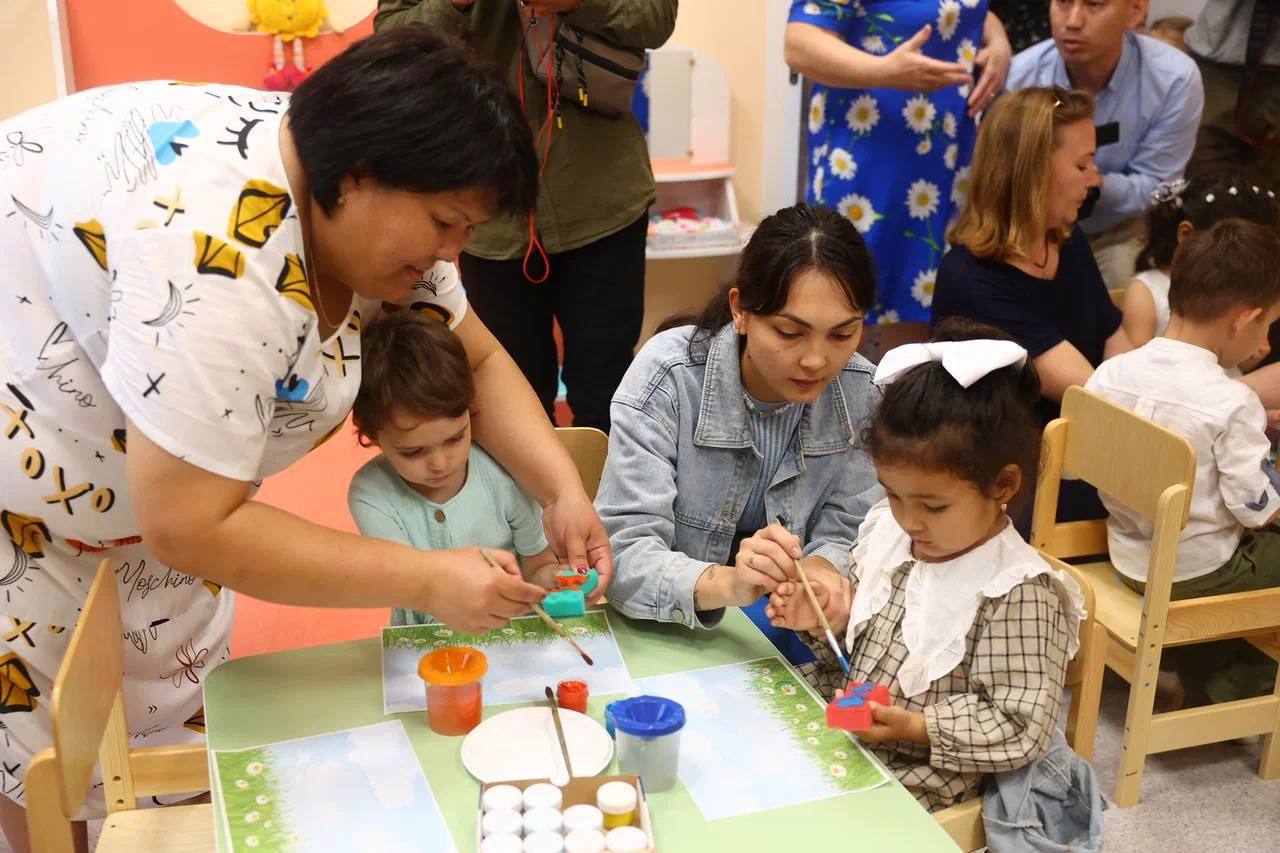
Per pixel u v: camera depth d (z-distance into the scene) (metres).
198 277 0.97
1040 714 1.17
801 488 1.51
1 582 1.24
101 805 1.43
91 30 3.35
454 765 1.07
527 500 1.58
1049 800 1.23
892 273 2.65
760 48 3.57
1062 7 2.63
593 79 2.17
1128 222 2.83
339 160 0.97
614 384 2.45
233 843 0.95
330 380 1.19
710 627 1.32
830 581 1.34
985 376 1.18
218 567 1.02
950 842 0.98
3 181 1.12
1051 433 1.99
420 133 0.95
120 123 1.06
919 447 1.17
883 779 1.06
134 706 1.43
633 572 1.34
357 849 0.95
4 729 1.28
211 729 1.11
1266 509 1.90
